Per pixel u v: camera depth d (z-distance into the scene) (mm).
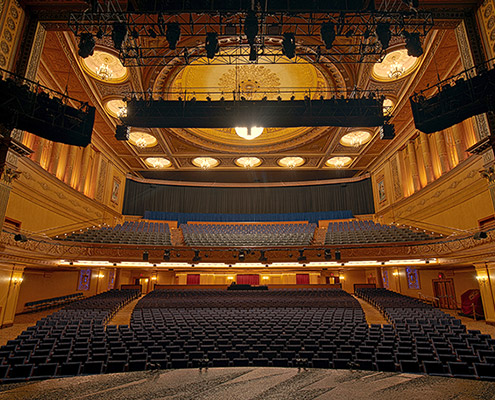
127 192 21344
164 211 22766
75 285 16641
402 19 6824
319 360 5855
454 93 6324
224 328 8844
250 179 24234
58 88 12141
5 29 7438
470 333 8062
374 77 12062
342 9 7434
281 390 2025
